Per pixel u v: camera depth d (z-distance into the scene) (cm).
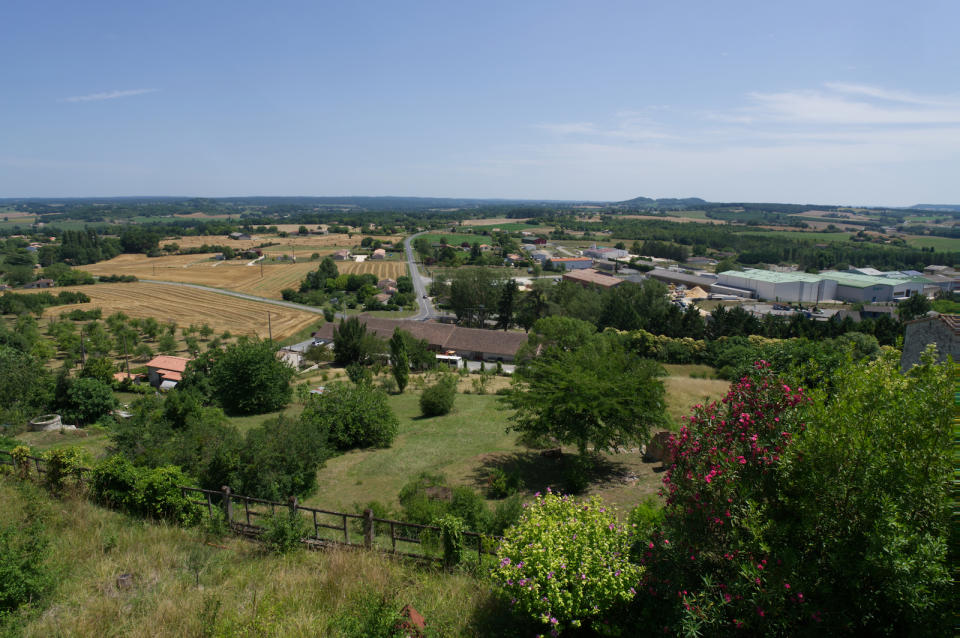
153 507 1227
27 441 2800
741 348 5012
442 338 7006
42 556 880
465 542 1106
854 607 612
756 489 696
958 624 554
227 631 746
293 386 4562
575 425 1984
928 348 697
